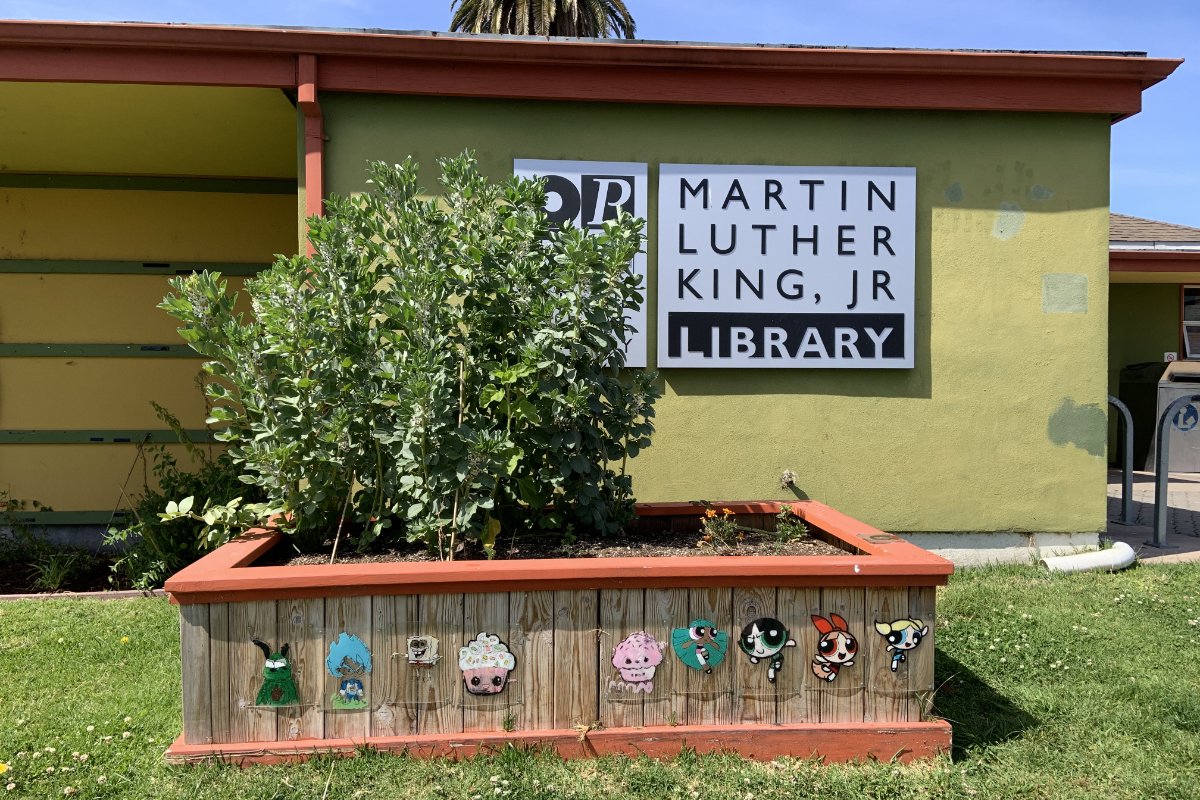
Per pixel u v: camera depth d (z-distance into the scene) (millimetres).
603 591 2812
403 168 3414
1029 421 5324
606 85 4949
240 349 3195
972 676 3590
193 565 2844
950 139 5246
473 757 2742
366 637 2750
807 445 5211
